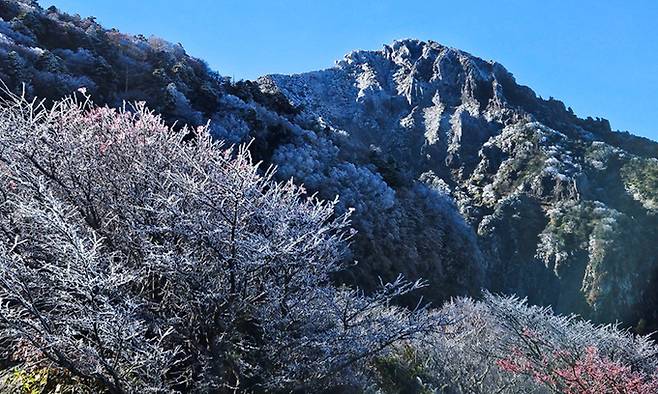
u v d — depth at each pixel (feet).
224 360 15.28
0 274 11.21
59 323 12.00
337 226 17.06
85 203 16.24
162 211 14.30
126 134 17.69
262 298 15.83
